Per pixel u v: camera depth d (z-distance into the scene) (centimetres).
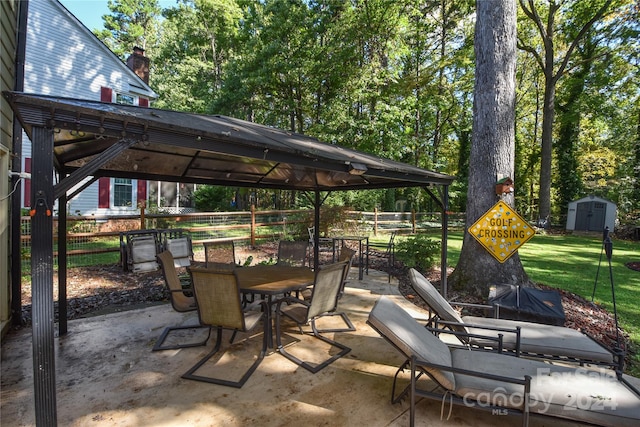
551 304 393
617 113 1969
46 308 170
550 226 1858
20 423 228
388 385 280
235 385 274
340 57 1438
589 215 1730
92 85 1214
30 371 300
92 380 283
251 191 2194
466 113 1809
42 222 170
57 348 346
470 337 297
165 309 478
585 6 1706
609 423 192
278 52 1463
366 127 1440
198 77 2162
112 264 795
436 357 233
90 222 846
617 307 521
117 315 451
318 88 1561
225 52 2167
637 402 198
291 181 650
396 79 1605
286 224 1153
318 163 306
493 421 237
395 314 255
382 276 696
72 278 666
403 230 1502
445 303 346
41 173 171
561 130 2108
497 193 536
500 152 546
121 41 2817
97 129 187
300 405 251
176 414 238
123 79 1300
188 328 394
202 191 1955
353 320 439
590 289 618
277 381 285
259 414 240
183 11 2050
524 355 295
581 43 1844
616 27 1638
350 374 297
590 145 2252
